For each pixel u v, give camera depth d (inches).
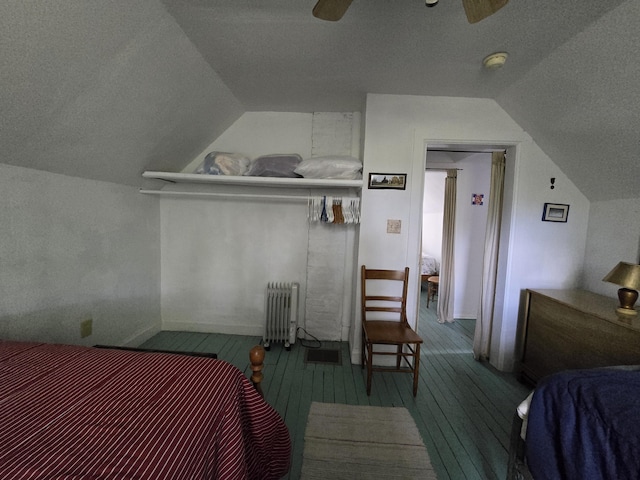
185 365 41.9
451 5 54.5
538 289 94.4
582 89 67.9
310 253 116.6
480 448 65.1
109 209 91.7
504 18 57.2
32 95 50.8
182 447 27.0
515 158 94.7
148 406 32.4
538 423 42.6
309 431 68.2
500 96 89.6
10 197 62.4
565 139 83.3
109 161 81.8
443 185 208.1
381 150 95.3
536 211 95.6
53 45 46.4
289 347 109.1
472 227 155.2
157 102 75.1
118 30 52.6
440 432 69.8
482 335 106.7
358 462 59.9
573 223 96.0
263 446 45.2
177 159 106.5
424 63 75.2
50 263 72.2
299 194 116.8
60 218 74.5
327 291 117.5
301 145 114.2
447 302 151.3
